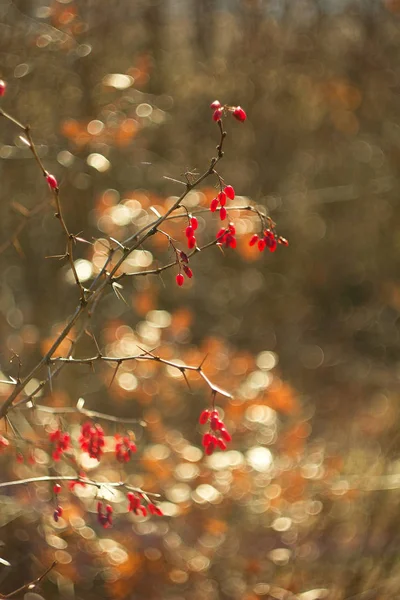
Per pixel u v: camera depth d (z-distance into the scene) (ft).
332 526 18.84
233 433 20.45
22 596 16.19
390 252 41.75
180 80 34.55
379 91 39.93
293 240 39.17
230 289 34.65
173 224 17.29
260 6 36.96
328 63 38.58
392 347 38.73
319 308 40.40
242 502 18.43
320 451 21.83
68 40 21.21
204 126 36.01
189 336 26.27
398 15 38.50
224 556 18.11
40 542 17.02
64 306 25.64
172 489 17.46
